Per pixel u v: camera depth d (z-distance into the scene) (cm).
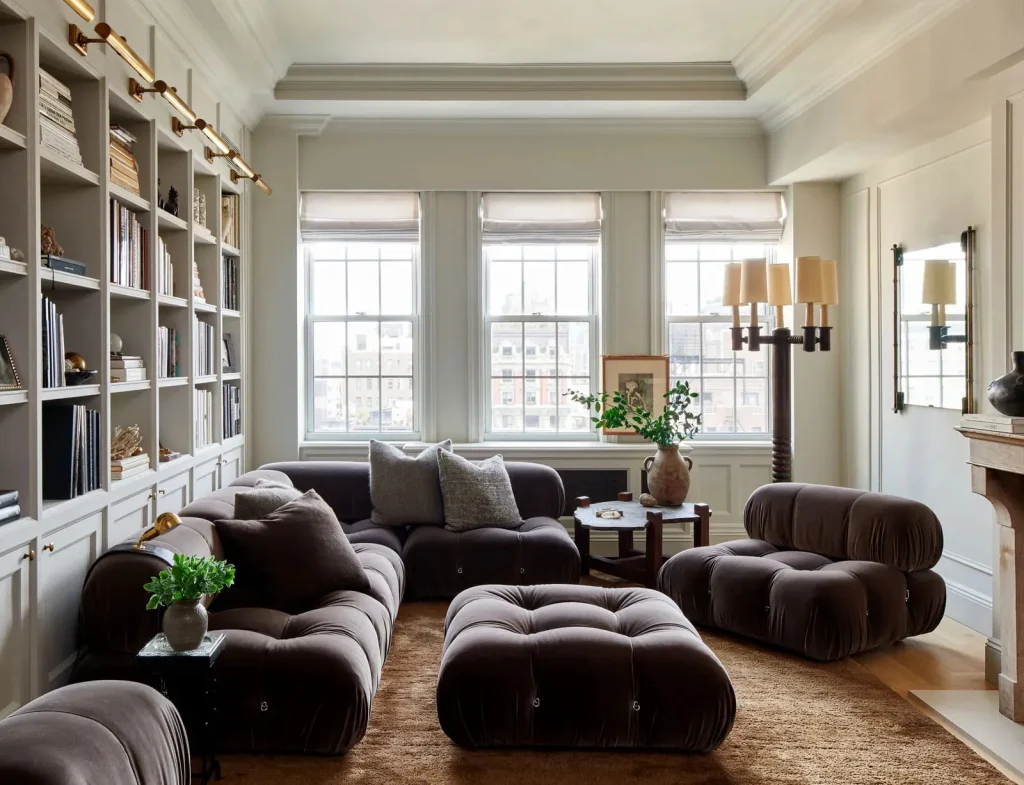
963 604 396
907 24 363
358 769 242
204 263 442
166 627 223
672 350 561
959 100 354
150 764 154
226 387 468
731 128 536
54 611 261
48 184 290
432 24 418
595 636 259
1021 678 282
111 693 163
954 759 250
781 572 347
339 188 534
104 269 293
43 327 256
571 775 239
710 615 369
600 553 532
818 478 532
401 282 553
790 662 334
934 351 418
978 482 286
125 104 314
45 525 251
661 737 247
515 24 418
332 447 530
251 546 297
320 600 302
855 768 244
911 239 443
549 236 543
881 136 413
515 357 555
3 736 139
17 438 246
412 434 549
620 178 540
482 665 251
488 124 530
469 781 235
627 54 462
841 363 530
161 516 266
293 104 496
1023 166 311
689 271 561
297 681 240
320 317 551
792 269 534
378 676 278
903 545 351
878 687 308
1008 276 320
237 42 395
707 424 561
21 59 243
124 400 344
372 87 486
